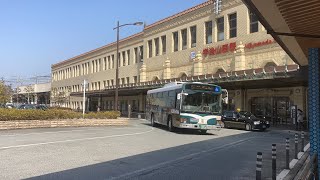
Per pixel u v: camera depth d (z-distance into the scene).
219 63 41.12
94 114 30.11
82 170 9.84
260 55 35.75
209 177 9.41
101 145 15.51
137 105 59.97
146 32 58.00
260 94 35.62
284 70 27.84
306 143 18.62
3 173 9.17
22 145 14.83
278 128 31.02
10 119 23.64
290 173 10.04
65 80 92.56
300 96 31.64
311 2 7.26
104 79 72.38
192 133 23.94
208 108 22.95
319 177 8.85
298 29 9.27
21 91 113.38
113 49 69.38
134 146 15.52
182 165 11.15
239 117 29.78
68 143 15.94
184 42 48.53
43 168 9.96
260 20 8.53
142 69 57.88
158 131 24.80
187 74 46.97
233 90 38.50
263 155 13.67
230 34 40.22
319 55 11.46
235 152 14.46
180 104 22.72
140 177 9.19
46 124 25.48
